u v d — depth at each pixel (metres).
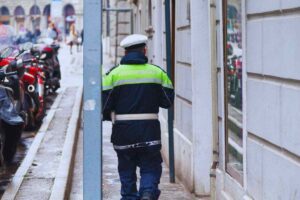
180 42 16.97
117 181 16.61
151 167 12.78
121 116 12.61
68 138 20.30
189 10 15.16
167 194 15.34
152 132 12.63
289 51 8.61
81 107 30.19
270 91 9.45
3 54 18.34
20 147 20.25
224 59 12.56
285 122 8.80
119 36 58.44
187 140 15.80
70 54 78.81
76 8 122.56
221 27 12.67
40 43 37.56
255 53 10.18
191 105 15.23
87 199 9.12
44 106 25.48
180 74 17.06
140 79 12.59
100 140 9.10
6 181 15.27
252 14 10.29
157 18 22.28
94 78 9.05
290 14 8.62
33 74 23.11
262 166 9.91
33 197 13.39
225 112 12.55
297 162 8.42
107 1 67.81
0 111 16.12
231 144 12.16
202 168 14.62
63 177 15.16
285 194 8.84
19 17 134.88
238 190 11.48
